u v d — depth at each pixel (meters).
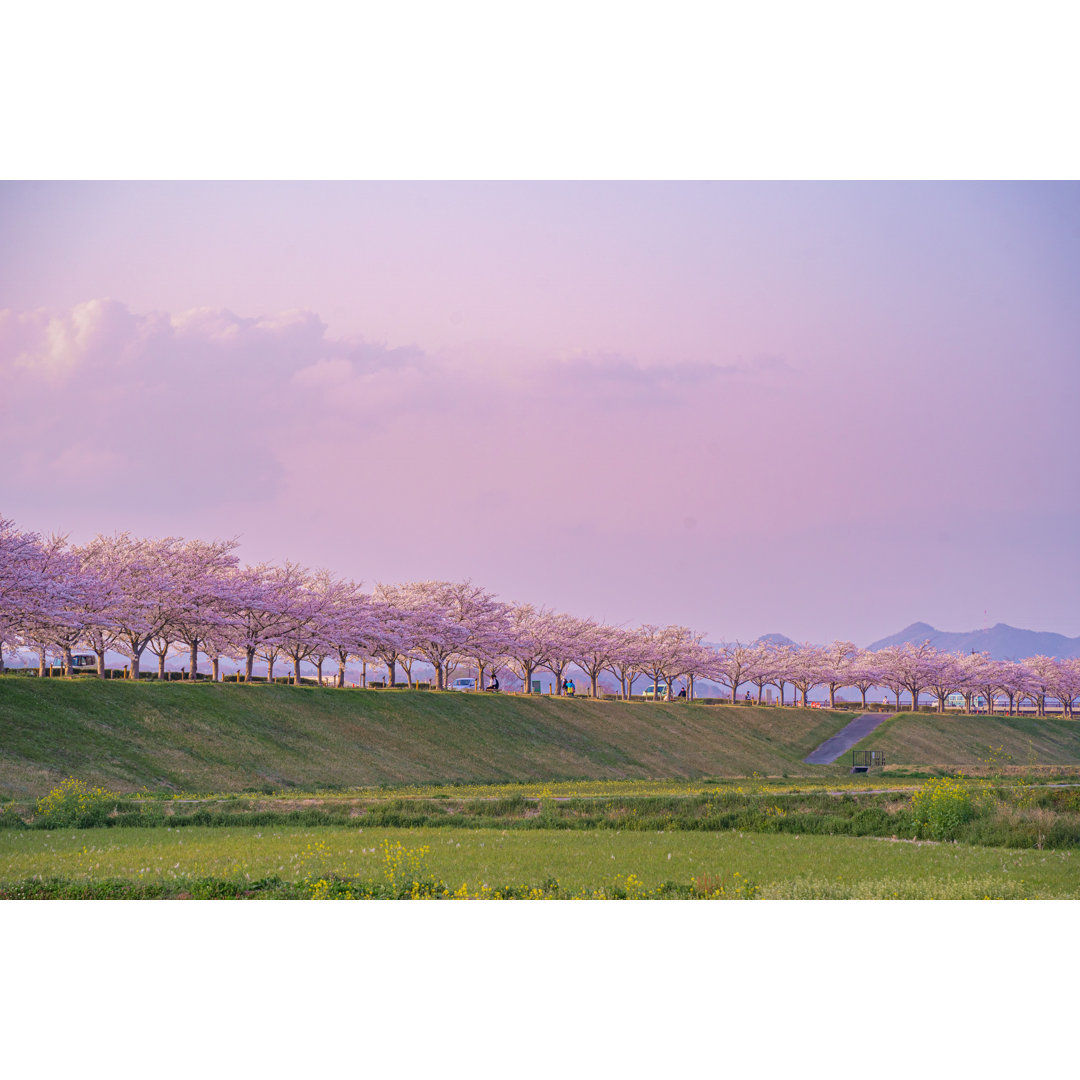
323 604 80.31
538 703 90.25
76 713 52.66
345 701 72.25
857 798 41.97
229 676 84.69
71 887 22.31
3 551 54.78
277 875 23.84
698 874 25.19
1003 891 22.56
